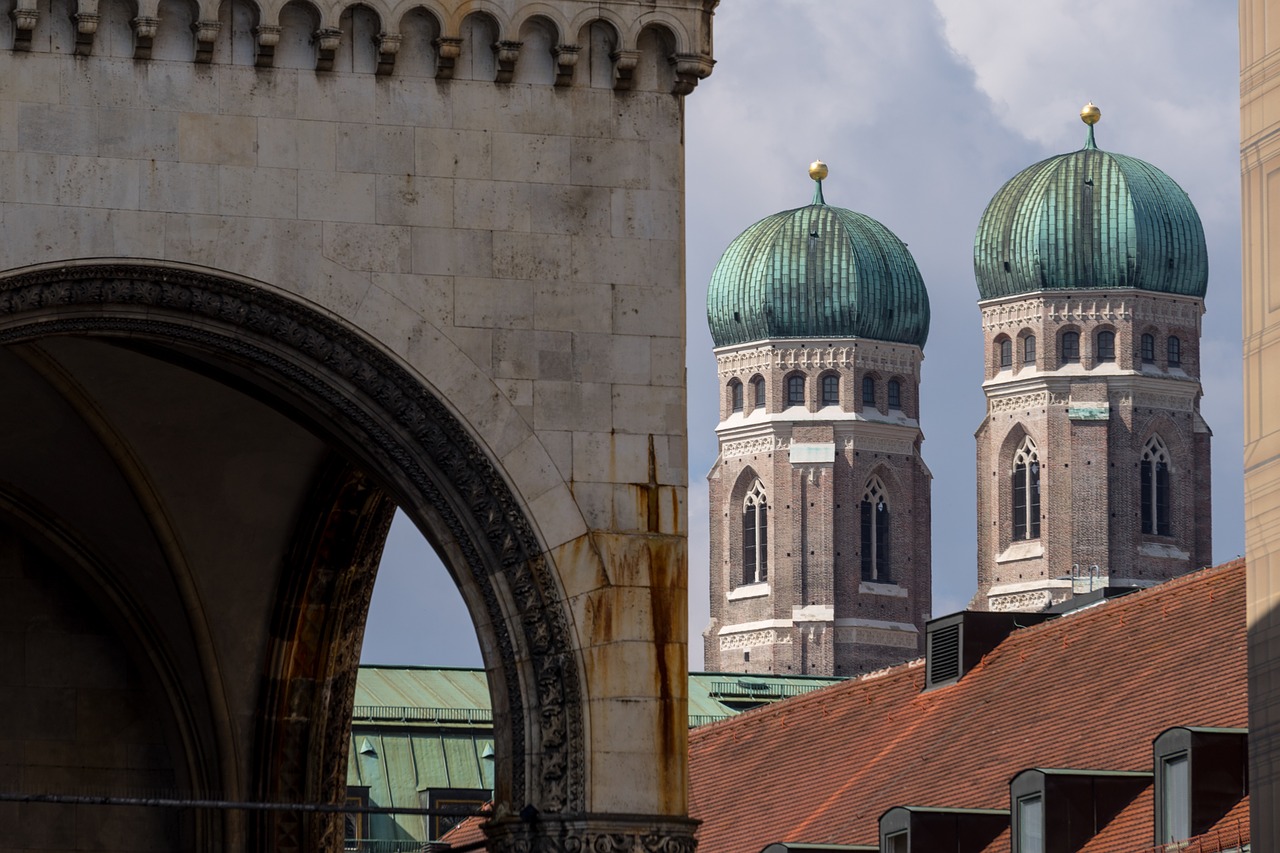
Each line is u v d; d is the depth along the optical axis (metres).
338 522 56.81
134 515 57.34
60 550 58.31
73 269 44.53
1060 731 89.81
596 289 46.53
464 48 46.56
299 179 45.62
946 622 104.19
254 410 55.47
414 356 45.72
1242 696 79.56
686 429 46.50
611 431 46.25
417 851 71.81
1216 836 72.88
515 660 45.88
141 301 45.03
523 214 46.44
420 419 45.91
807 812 102.38
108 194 44.78
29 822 58.16
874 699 108.94
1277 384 39.72
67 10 44.97
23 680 58.34
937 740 98.94
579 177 46.75
